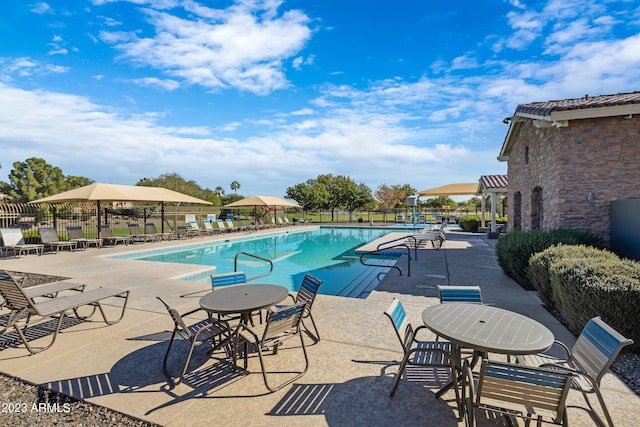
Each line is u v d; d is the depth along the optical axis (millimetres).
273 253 14250
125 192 15141
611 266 3996
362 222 31875
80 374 3180
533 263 5504
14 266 9508
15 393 2875
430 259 10008
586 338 2547
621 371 3213
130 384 2994
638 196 7176
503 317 2883
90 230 18297
